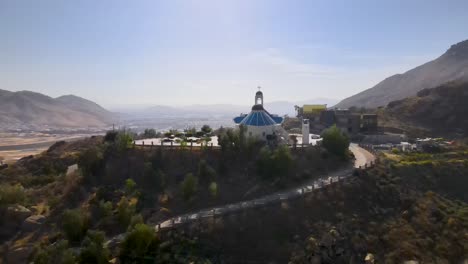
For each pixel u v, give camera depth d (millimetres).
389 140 96062
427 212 50000
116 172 60094
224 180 57312
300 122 127750
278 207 48562
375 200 52562
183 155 63656
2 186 52156
